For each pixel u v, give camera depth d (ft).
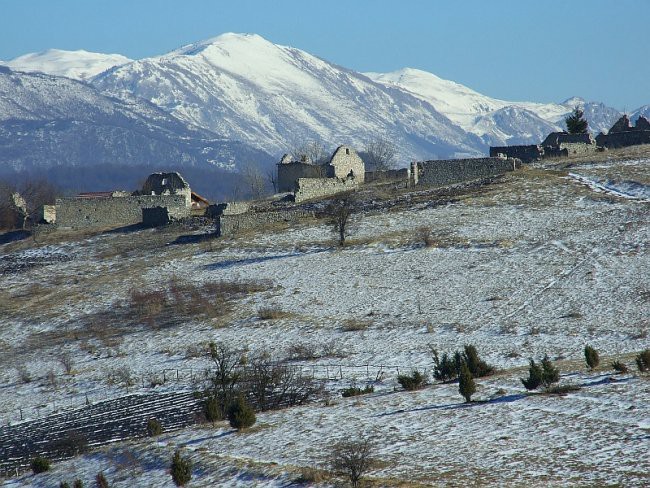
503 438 370.53
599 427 367.86
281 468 368.07
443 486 327.26
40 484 428.97
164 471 401.29
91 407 572.51
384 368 567.59
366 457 361.51
